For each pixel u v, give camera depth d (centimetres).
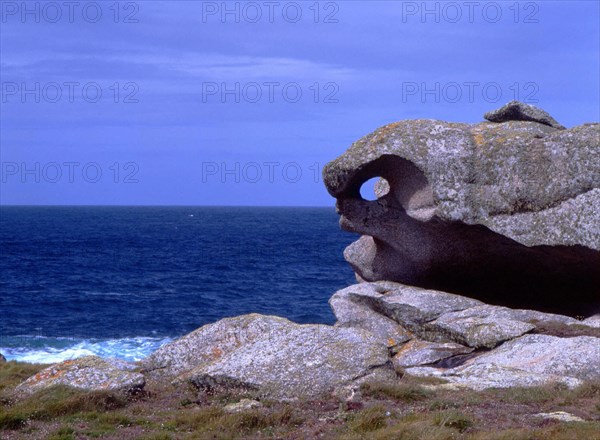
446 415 1432
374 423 1418
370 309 2695
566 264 2639
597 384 1714
